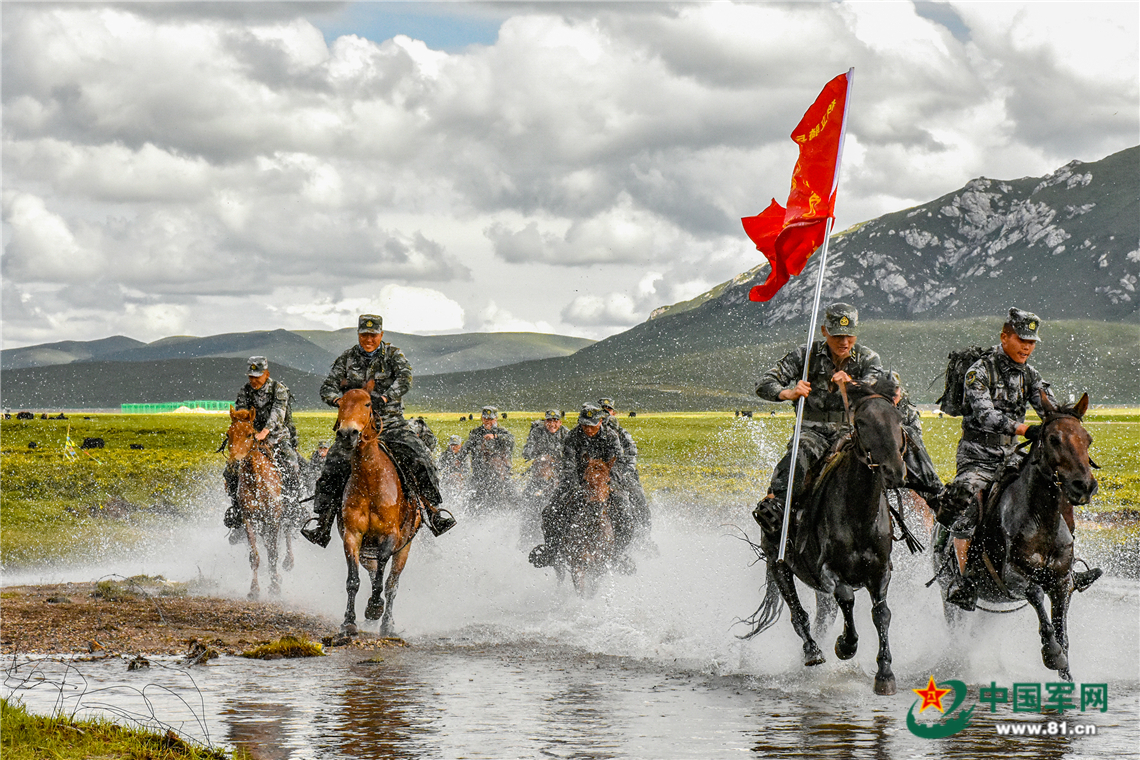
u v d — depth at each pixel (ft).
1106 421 347.36
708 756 26.84
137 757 25.17
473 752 27.09
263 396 65.77
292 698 34.35
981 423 39.34
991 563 38.70
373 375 52.42
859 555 36.42
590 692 35.78
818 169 43.16
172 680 37.58
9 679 37.70
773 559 40.29
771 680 37.99
